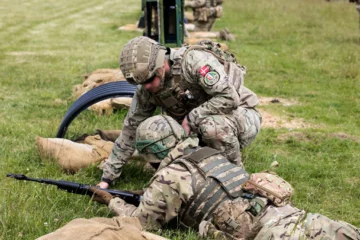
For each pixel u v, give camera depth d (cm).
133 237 361
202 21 1909
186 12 2470
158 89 493
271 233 377
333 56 1474
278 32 1908
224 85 492
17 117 840
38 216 463
